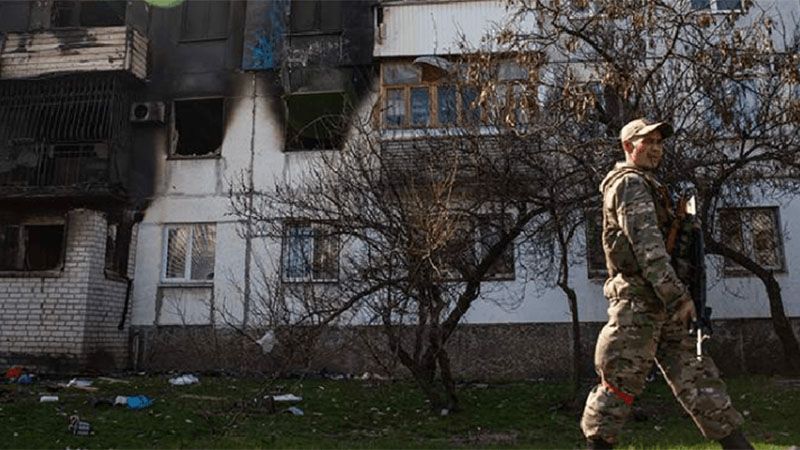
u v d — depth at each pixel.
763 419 7.77
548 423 7.76
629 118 8.47
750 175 9.98
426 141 9.48
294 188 13.72
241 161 15.14
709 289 13.11
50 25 15.87
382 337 11.14
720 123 9.31
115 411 8.15
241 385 11.23
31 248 15.42
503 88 9.73
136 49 15.33
